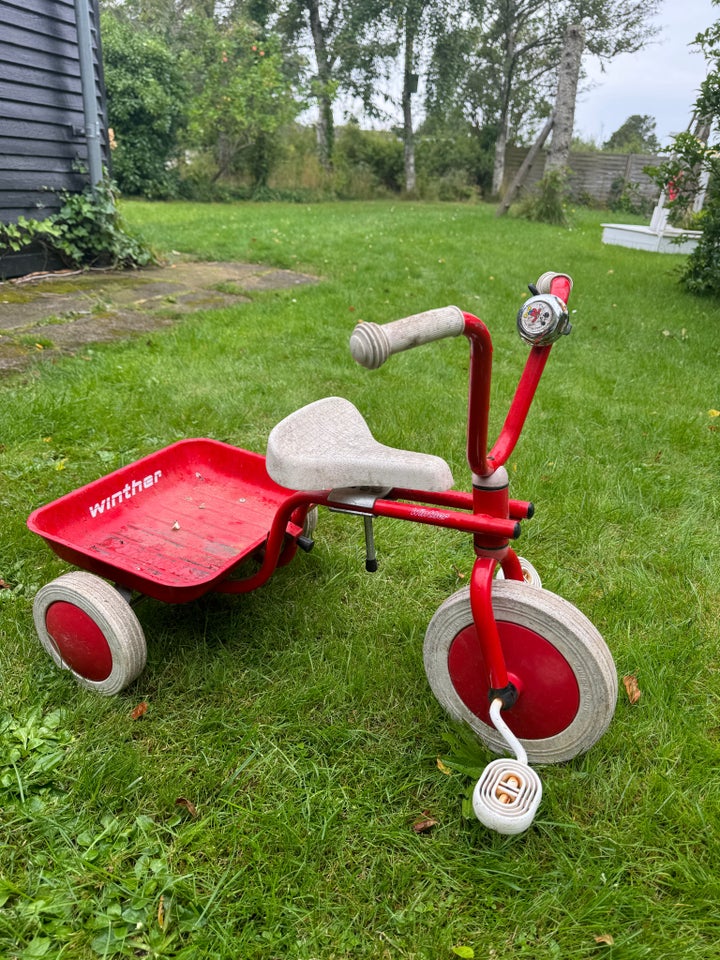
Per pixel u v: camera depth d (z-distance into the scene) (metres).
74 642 2.03
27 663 2.17
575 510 3.16
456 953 1.46
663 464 3.71
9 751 1.86
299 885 1.59
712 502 3.30
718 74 7.11
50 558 2.66
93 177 7.29
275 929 1.49
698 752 1.94
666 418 4.20
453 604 1.84
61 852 1.62
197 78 19.28
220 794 1.79
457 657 1.89
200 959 1.43
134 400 3.97
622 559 2.86
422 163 23.47
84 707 2.00
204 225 11.07
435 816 1.77
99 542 2.39
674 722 2.03
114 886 1.55
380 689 2.13
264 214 13.23
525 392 1.77
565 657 1.72
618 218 18.20
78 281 6.84
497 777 1.60
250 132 17.62
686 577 2.74
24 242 6.56
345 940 1.48
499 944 1.49
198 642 2.29
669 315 6.96
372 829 1.71
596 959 1.46
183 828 1.69
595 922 1.52
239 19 19.45
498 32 22.69
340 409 2.07
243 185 18.72
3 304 5.78
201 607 2.46
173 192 16.97
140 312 5.84
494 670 1.74
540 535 2.99
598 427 4.11
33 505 2.98
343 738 1.96
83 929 1.48
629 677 2.19
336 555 2.77
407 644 2.31
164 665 2.19
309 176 19.86
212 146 17.98
